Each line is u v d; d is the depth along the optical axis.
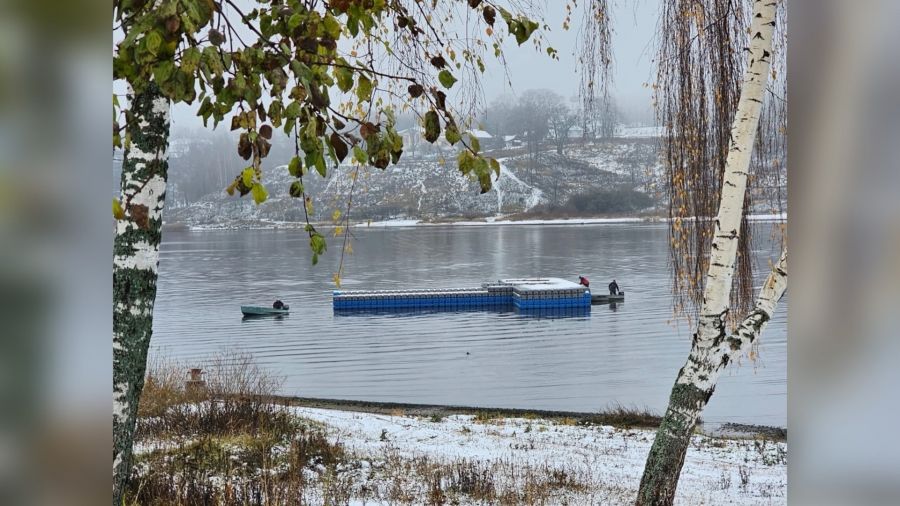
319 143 2.47
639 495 6.91
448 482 10.44
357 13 2.82
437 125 2.78
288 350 38.66
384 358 36.31
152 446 10.86
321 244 2.82
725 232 6.64
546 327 45.19
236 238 136.00
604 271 69.88
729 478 12.33
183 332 44.28
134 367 3.96
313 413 17.09
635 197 150.62
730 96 7.14
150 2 2.20
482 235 123.56
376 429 15.56
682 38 7.18
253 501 8.35
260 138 2.50
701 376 6.77
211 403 13.67
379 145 2.60
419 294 54.59
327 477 10.38
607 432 17.64
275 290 63.41
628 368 32.91
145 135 3.79
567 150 158.25
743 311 7.62
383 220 152.12
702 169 7.33
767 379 28.25
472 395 28.16
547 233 123.69
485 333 43.53
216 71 2.19
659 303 52.53
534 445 15.17
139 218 2.38
